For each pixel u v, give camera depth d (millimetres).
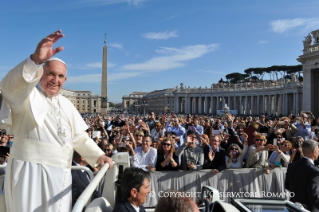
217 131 9852
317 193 4059
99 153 2477
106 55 41562
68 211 2111
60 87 2221
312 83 41906
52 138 2082
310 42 41969
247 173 6371
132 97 170000
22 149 2008
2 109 1908
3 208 2154
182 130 11609
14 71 1710
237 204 3213
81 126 2465
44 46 1672
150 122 14117
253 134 6875
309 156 4484
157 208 2031
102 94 41375
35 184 1948
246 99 85312
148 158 6238
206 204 3205
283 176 6531
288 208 3191
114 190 2977
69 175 2182
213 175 6199
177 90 113562
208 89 103312
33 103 1999
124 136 10180
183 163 6258
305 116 11547
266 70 122375
